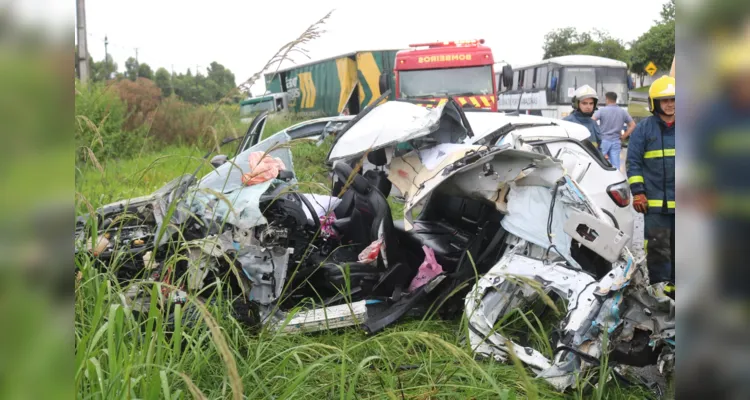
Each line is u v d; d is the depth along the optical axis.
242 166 4.16
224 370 2.49
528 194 3.84
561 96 18.20
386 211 4.11
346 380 2.84
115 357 2.06
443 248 4.48
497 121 5.56
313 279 4.14
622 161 12.84
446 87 12.38
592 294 3.19
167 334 2.83
